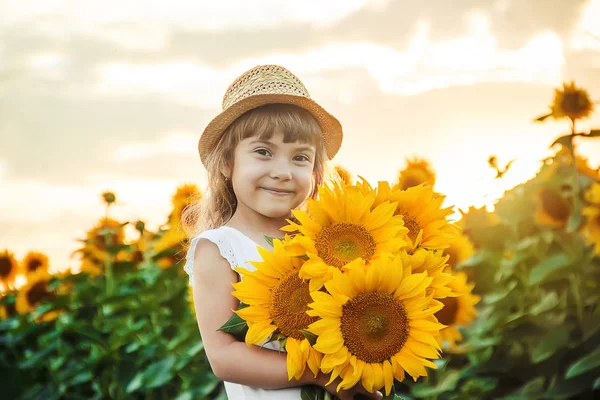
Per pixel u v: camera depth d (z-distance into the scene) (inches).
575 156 136.8
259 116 88.8
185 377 149.1
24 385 176.1
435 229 80.7
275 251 75.9
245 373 79.7
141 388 156.0
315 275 73.2
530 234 142.8
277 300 75.4
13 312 196.9
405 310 73.5
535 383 126.7
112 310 174.4
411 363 72.7
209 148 95.0
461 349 129.8
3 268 201.2
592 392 129.1
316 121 93.4
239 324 78.9
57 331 170.2
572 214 129.5
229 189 97.0
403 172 147.9
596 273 133.0
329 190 77.1
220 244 86.0
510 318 127.6
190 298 154.5
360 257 75.0
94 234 181.2
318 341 71.4
